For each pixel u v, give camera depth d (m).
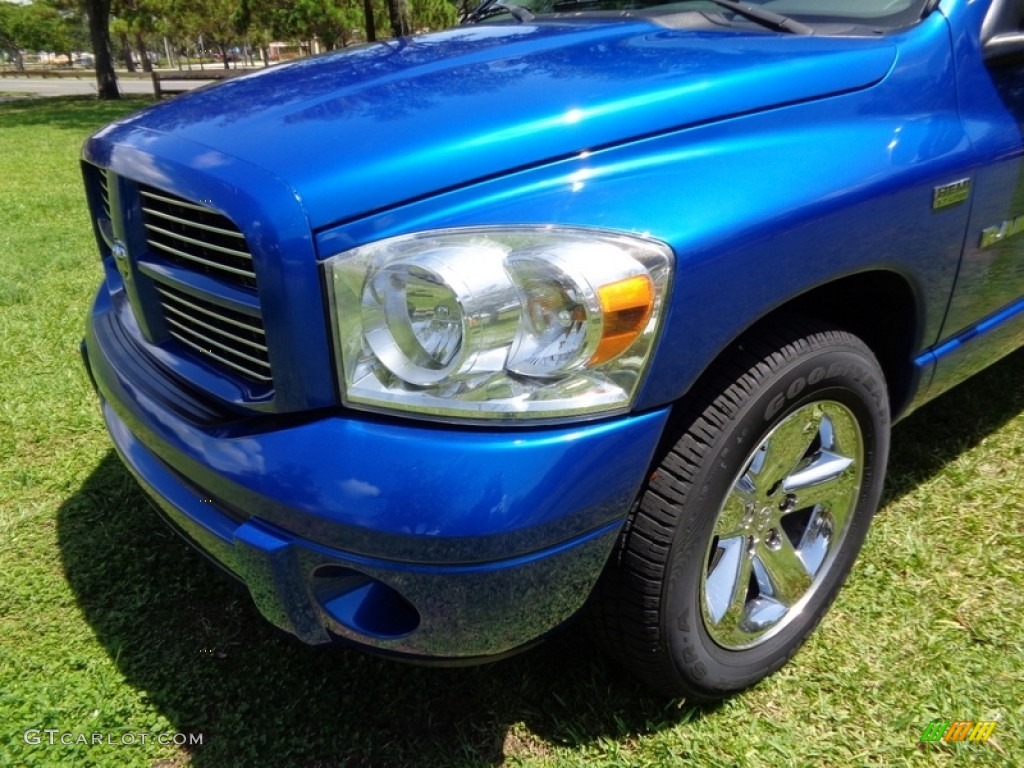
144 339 1.99
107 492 2.85
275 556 1.53
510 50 2.09
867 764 1.81
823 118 1.85
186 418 1.73
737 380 1.67
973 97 2.12
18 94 28.05
